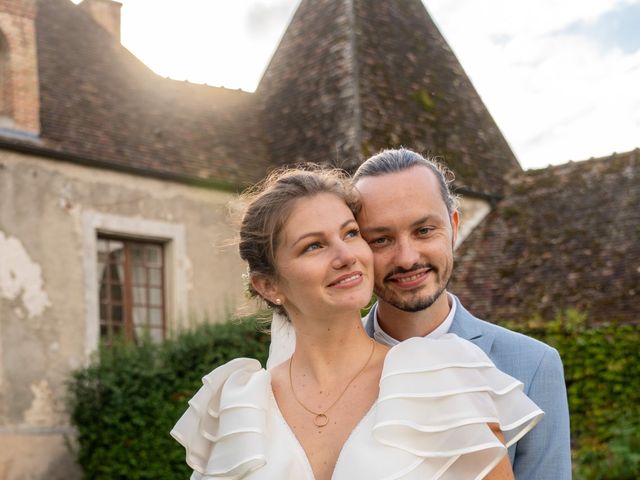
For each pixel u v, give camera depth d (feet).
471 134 47.67
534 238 42.80
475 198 45.27
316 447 7.55
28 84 35.55
